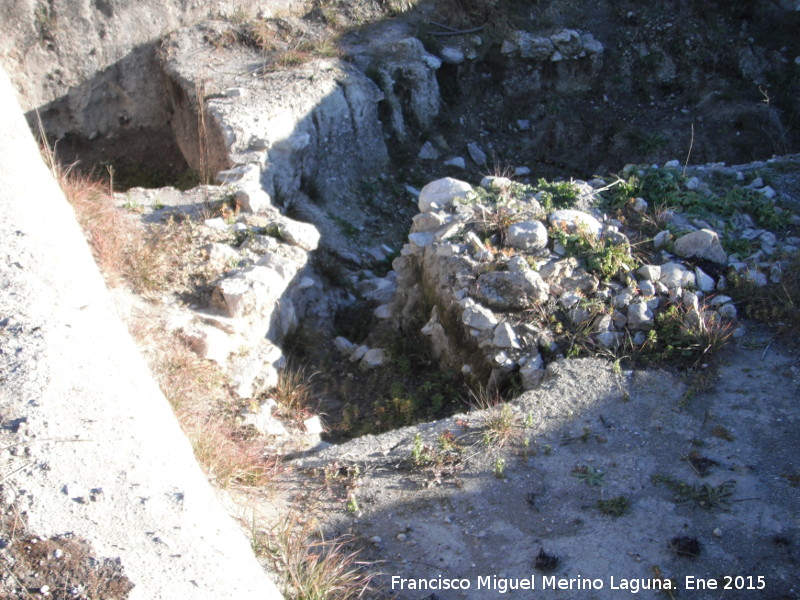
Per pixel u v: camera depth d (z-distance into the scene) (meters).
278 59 11.75
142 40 12.04
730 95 14.09
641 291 6.64
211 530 3.71
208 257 7.35
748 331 6.48
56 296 4.86
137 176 12.10
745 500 4.97
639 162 13.66
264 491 5.12
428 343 7.43
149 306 6.70
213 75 11.40
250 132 10.02
